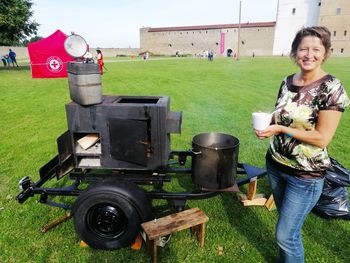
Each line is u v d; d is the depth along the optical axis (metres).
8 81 13.89
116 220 2.33
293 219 1.79
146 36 75.00
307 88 1.65
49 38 15.23
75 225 2.37
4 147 4.86
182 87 11.72
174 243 2.50
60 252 2.41
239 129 5.84
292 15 59.16
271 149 1.94
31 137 5.41
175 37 71.56
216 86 11.98
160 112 2.30
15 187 3.49
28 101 8.88
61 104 8.45
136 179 2.65
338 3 52.28
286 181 1.83
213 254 2.39
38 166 4.10
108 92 10.55
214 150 2.20
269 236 2.61
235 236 2.61
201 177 2.32
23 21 21.53
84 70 2.20
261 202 3.09
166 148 2.45
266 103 8.53
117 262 2.30
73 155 2.52
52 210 3.01
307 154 1.69
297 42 1.66
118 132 2.37
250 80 14.02
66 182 3.56
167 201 3.14
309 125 1.66
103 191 2.23
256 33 63.38
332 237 2.57
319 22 55.00
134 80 14.05
